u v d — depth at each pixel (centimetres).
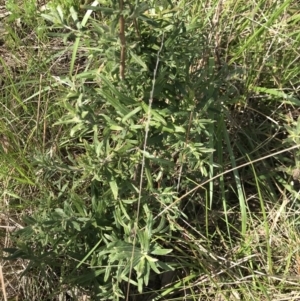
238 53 213
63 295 195
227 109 209
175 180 199
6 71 215
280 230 204
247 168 218
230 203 216
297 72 219
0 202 206
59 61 231
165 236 190
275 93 212
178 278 202
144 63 138
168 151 175
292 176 214
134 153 165
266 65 218
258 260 202
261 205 194
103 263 183
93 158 159
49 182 204
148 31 148
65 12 215
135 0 136
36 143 214
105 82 143
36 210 194
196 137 186
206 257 198
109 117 154
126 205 176
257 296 193
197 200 209
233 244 206
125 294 197
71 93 155
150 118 148
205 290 196
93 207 175
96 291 185
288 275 194
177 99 161
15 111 221
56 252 176
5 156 205
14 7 237
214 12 221
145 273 158
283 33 224
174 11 148
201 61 194
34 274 195
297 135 189
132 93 153
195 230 196
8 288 197
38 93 214
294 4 232
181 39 153
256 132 221
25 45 238
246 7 228
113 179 159
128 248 157
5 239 199
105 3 140
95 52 152
